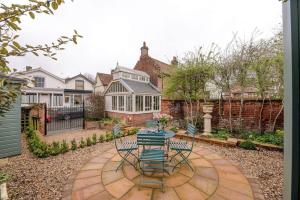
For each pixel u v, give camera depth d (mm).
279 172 3717
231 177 3537
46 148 4953
